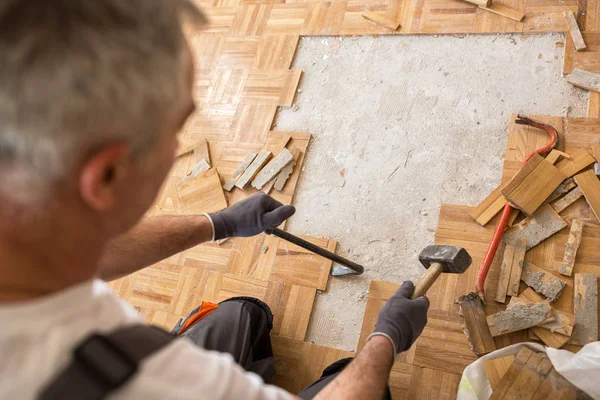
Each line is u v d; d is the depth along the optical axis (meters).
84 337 0.44
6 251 0.41
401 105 1.91
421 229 1.71
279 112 2.06
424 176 1.78
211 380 0.51
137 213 0.49
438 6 2.01
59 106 0.35
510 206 1.62
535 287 1.53
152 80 0.38
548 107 1.74
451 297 1.59
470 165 1.74
